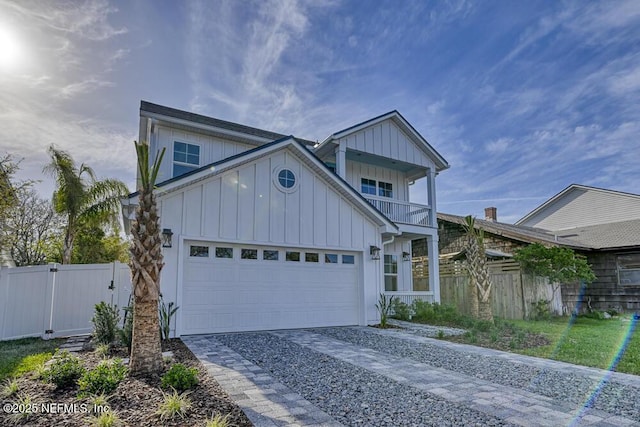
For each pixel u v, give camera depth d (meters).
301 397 4.34
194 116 12.12
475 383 5.01
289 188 10.44
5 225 11.37
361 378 5.19
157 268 5.22
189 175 8.81
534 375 5.45
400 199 16.25
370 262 11.59
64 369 4.50
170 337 8.37
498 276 13.09
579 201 22.14
